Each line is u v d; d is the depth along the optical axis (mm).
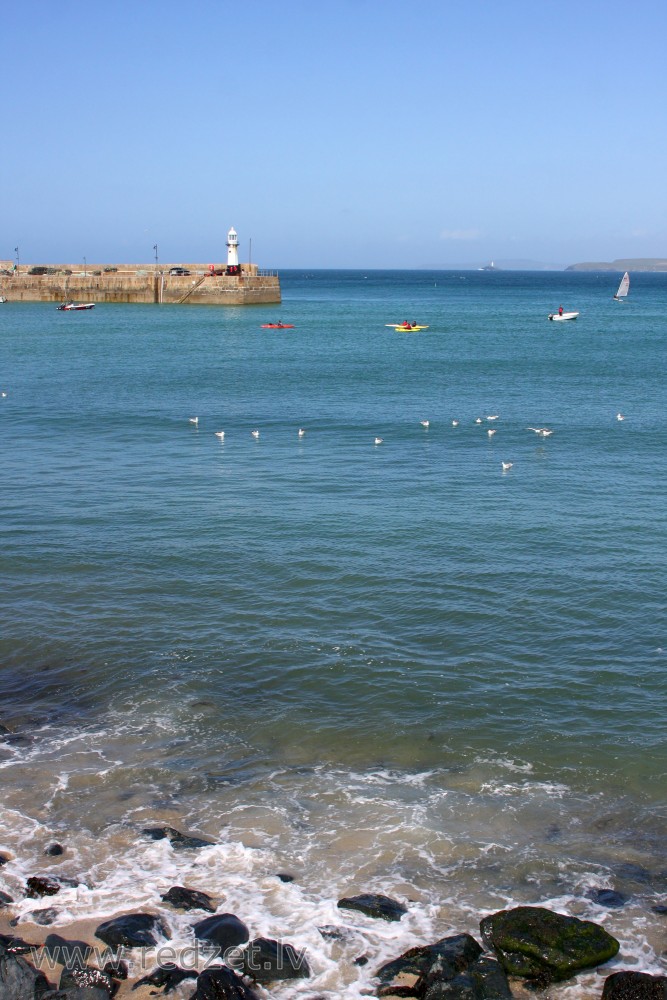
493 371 64438
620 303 170250
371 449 38219
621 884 12258
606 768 15102
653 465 35188
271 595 22031
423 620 20609
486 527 26922
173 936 11156
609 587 22312
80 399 51312
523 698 17297
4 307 130000
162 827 13367
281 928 11328
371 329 102938
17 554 24688
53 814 13727
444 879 12312
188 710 16969
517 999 10367
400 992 10344
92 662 18797
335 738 16031
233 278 134500
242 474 33625
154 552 24859
